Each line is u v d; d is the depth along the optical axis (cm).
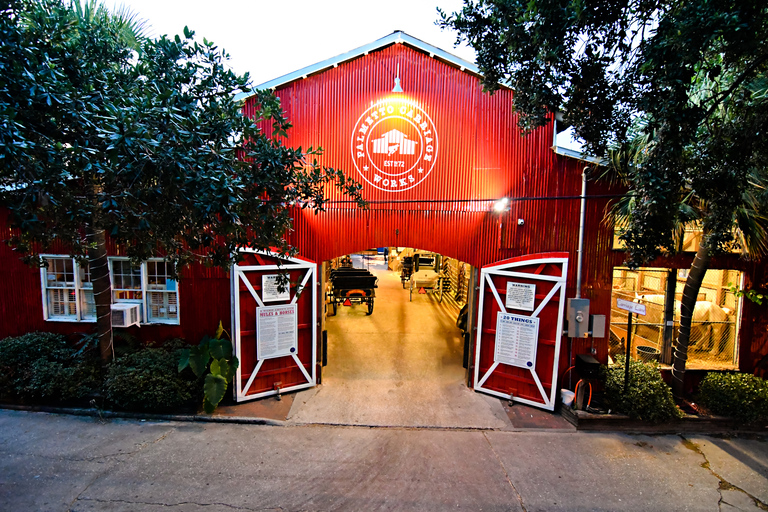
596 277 692
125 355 660
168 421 607
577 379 677
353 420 615
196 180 321
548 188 693
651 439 579
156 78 407
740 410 595
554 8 393
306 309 717
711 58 452
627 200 629
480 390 719
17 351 667
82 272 740
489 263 711
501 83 680
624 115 463
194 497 433
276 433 577
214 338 671
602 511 425
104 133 326
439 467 499
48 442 536
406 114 695
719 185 440
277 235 471
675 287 700
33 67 318
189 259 568
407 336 1030
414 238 715
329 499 435
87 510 408
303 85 688
